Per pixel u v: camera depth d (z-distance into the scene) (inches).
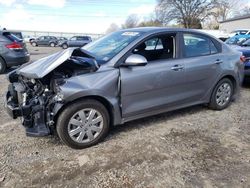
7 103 143.5
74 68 136.3
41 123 132.2
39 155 131.5
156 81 153.9
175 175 116.1
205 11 1947.6
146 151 135.7
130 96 146.8
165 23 1958.7
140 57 138.5
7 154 132.0
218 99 194.4
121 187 108.0
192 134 156.4
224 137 153.3
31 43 1370.6
